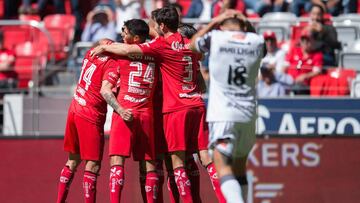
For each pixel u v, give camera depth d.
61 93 45.19
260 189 39.16
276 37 46.06
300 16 51.44
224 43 28.81
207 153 32.62
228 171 28.81
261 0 52.94
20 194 39.25
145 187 32.78
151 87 32.19
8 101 42.72
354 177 39.09
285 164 39.19
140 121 31.94
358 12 51.97
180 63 32.19
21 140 39.34
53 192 39.12
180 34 32.75
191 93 32.53
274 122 41.44
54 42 52.38
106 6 54.72
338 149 39.12
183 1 54.25
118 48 31.56
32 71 46.62
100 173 38.47
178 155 32.25
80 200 38.19
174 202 34.03
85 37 51.44
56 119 42.41
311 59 43.69
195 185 34.00
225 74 28.81
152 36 33.81
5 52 49.03
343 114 41.31
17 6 58.94
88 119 32.75
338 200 39.12
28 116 42.53
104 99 32.91
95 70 32.66
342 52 44.47
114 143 31.88
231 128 28.73
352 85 42.62
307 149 39.19
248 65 28.91
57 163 39.22
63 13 57.09
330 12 51.34
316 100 41.38
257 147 39.22
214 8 50.50
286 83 43.19
